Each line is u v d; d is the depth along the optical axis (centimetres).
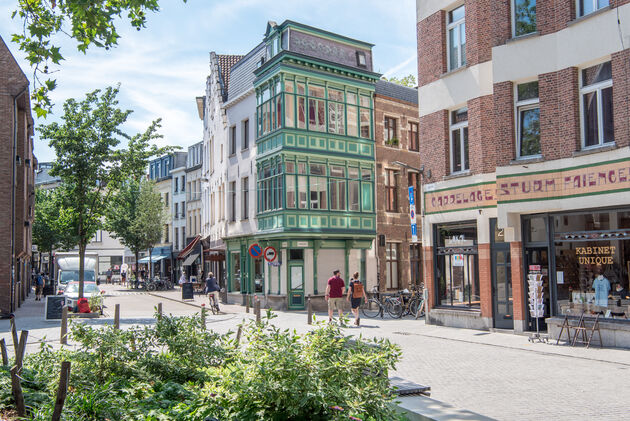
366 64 2983
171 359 823
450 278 1845
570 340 1398
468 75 1766
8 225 2527
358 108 2914
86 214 2456
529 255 1595
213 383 585
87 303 2223
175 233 5719
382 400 519
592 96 1447
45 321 2077
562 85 1491
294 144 2659
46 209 5025
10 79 2592
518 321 1578
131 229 4781
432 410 577
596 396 853
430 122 1917
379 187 2966
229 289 3225
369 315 2336
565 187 1467
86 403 598
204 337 860
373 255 2902
